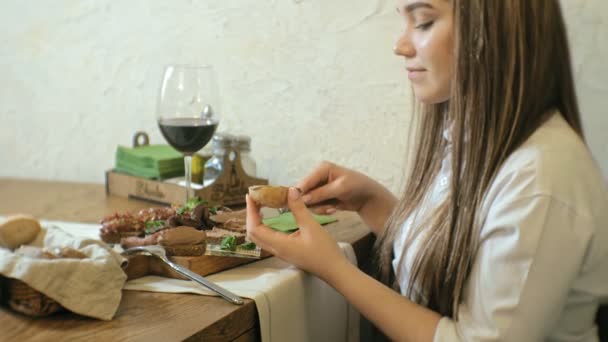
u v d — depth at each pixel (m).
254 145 1.79
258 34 1.73
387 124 1.62
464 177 0.99
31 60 2.06
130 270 0.99
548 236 0.87
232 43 1.77
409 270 1.12
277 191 1.04
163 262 1.01
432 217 1.11
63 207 1.54
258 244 1.05
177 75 1.30
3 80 2.12
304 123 1.72
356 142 1.66
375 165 1.65
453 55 0.99
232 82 1.79
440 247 1.04
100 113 1.99
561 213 0.88
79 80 2.00
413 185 1.25
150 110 1.91
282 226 1.21
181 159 1.63
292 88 1.71
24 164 2.14
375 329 1.46
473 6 0.96
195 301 0.90
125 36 1.91
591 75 1.43
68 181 2.00
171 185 1.54
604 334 1.02
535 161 0.91
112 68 1.95
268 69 1.74
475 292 0.94
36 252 0.90
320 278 1.02
